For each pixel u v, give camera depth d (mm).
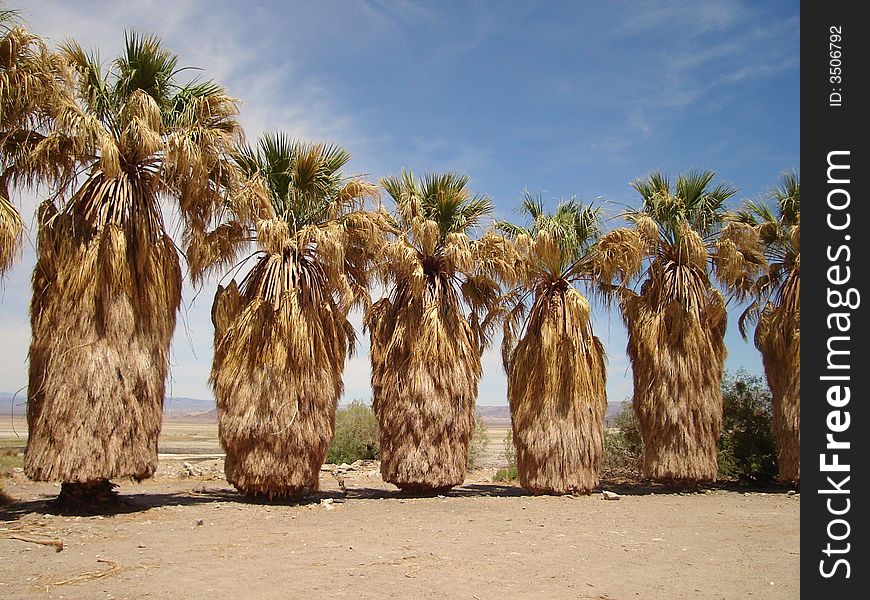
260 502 13281
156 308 11789
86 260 11148
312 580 7086
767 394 19641
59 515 11070
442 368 14953
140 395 11461
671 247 16859
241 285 13977
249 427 12891
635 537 10109
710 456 16312
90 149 11586
